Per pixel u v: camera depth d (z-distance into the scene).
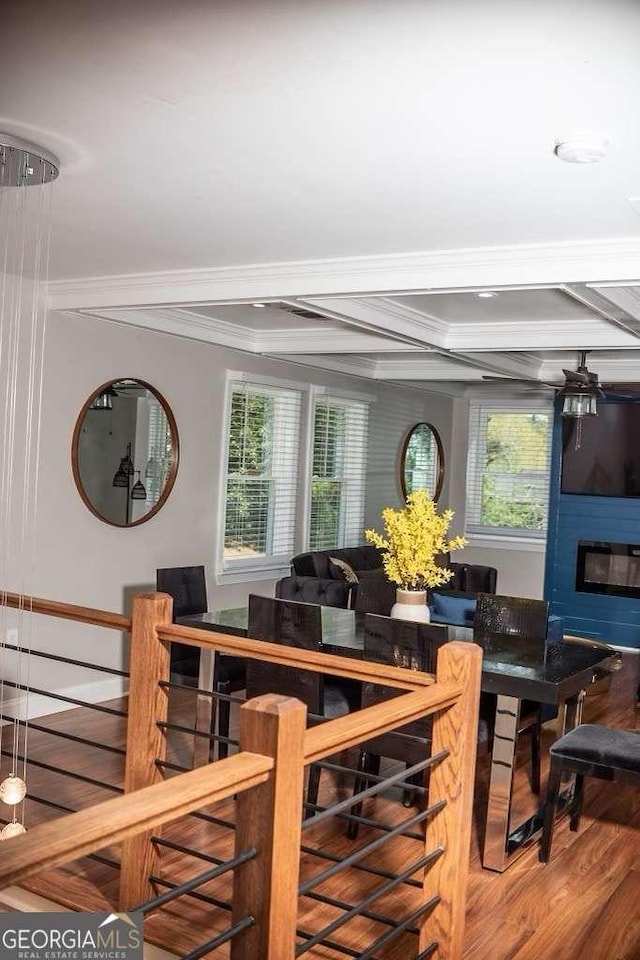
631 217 3.24
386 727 2.06
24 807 3.94
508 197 3.07
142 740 2.83
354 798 2.01
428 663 3.69
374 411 8.82
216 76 2.22
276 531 7.55
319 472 8.09
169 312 5.75
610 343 5.48
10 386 5.09
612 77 2.11
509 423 10.01
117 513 5.89
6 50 2.13
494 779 3.61
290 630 4.06
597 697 6.61
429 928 2.48
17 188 3.24
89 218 3.64
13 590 5.23
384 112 2.38
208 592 6.77
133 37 2.04
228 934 1.71
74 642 5.61
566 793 4.30
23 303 5.09
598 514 8.74
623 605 8.64
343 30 1.95
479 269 3.86
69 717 5.40
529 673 3.68
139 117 2.52
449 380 7.92
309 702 3.95
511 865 3.67
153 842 2.85
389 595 5.50
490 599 4.59
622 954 3.00
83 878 3.24
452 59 2.05
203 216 3.51
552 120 2.38
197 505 6.62
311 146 2.67
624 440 8.60
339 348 6.32
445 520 4.63
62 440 5.47
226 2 1.86
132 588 6.07
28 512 5.29
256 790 1.75
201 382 6.58
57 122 2.58
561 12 1.82
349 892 3.33
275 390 7.45
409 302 5.14
